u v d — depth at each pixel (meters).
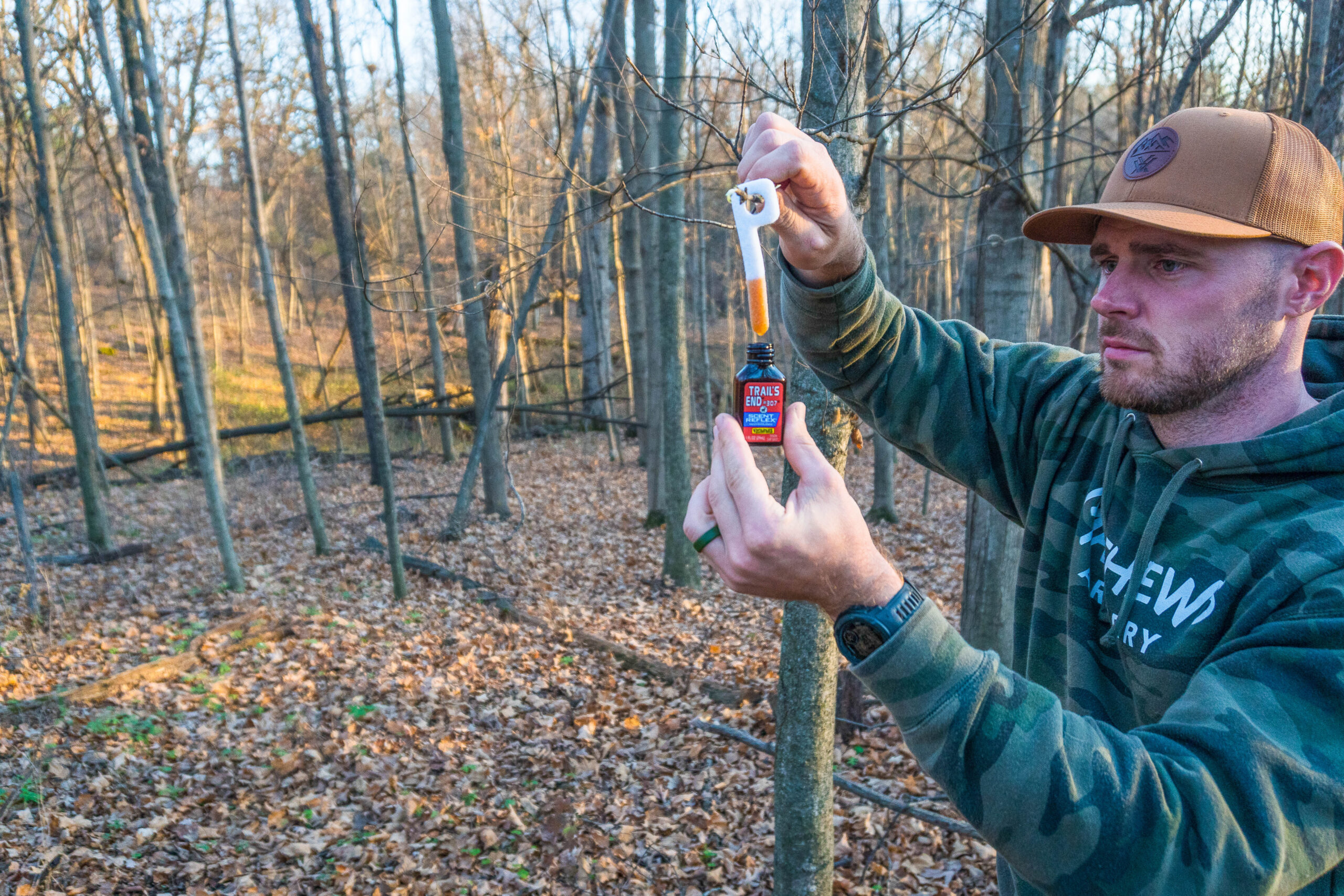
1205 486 1.10
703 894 4.67
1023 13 3.24
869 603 0.85
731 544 0.86
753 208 1.04
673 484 10.16
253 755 6.16
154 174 12.14
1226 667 0.88
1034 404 1.53
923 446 1.65
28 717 6.34
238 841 5.20
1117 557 1.20
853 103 2.81
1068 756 0.79
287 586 9.78
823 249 1.35
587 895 4.69
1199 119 1.10
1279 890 0.76
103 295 31.17
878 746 5.89
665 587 10.20
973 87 5.04
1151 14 5.04
